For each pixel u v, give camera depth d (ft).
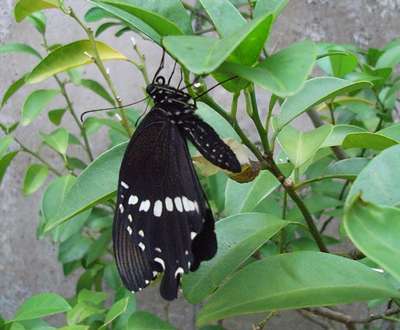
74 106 1.60
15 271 1.75
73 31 1.57
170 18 0.73
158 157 0.77
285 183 0.78
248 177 0.78
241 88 0.71
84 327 0.93
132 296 1.05
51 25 1.57
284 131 0.90
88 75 1.57
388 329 1.19
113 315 0.92
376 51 1.22
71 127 1.62
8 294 1.77
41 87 1.61
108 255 1.57
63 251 1.34
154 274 0.77
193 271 0.75
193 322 1.66
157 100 0.78
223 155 0.76
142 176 0.77
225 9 0.73
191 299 0.78
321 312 0.91
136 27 0.70
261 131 0.74
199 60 0.60
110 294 1.60
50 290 1.74
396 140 0.82
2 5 1.58
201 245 0.75
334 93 0.80
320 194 1.14
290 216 1.06
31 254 1.72
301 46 0.66
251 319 1.62
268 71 0.65
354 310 1.49
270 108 0.75
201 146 0.77
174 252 0.75
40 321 1.06
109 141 1.60
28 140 1.65
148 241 0.77
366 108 1.18
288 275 0.73
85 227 1.46
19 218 1.70
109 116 1.40
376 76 1.13
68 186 1.15
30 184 1.26
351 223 0.63
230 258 0.79
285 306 0.71
